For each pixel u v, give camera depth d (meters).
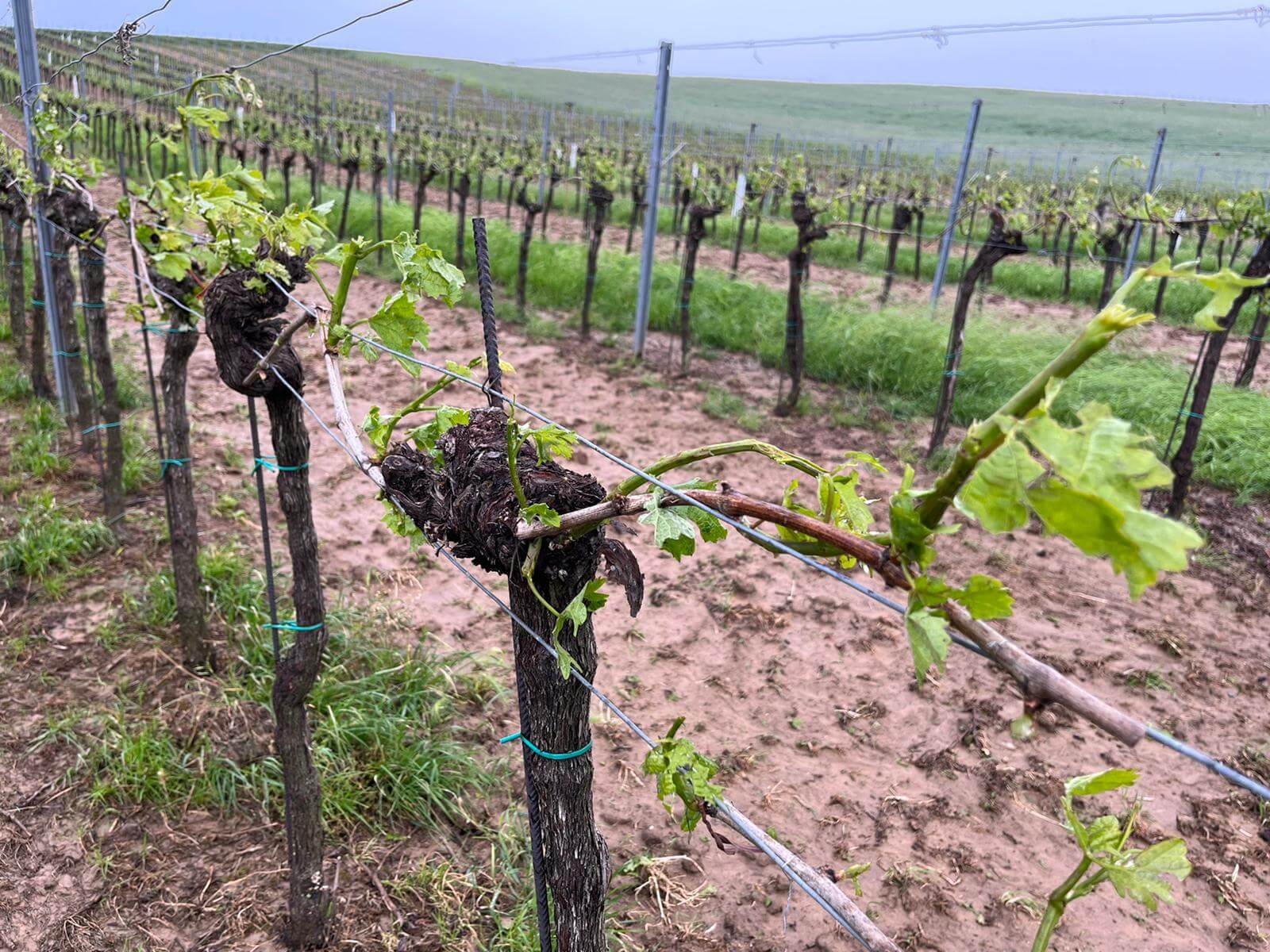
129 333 8.50
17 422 6.18
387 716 3.54
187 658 3.95
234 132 18.03
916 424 7.87
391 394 7.72
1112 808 3.49
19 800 3.20
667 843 3.22
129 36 3.24
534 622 1.56
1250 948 2.93
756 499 1.11
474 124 29.23
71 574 4.52
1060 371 0.77
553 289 11.65
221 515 5.23
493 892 2.96
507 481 1.49
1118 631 4.77
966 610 0.87
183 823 3.19
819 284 14.16
